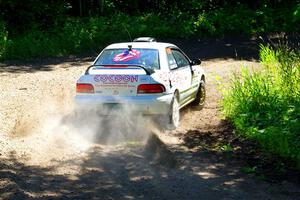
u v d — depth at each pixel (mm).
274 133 9898
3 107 12977
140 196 7301
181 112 12953
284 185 7930
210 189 7676
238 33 31375
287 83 12281
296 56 13766
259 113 11547
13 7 27969
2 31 26219
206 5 35438
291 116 10875
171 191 7547
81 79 10742
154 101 10398
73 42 26547
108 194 7336
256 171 8562
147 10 35062
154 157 9211
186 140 10430
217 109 13312
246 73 14008
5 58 23797
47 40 26172
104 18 30891
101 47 27156
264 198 7332
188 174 8359
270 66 14094
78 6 33844
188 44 27969
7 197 7008
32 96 14633
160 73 10805
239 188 7754
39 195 7164
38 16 29266
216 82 17031
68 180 7879
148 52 11336
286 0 36438
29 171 8211
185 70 12156
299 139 9789
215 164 8930
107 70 10750
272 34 30828
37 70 20219
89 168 8500
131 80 10477
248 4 35969
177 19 32375
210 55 24406
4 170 8156
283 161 9086
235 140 10430
